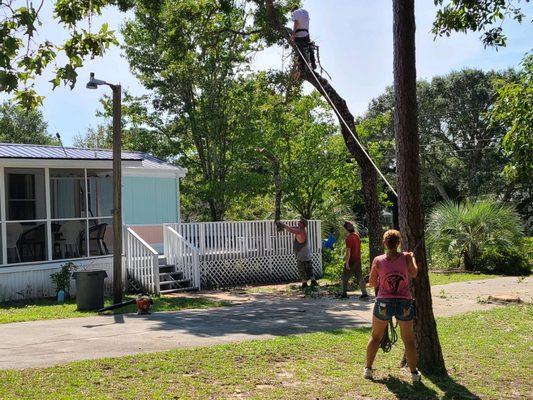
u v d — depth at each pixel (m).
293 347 8.58
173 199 20.97
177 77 24.83
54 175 17.53
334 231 24.75
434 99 47.66
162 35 24.14
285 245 19.97
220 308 13.16
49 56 6.22
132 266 16.56
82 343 9.00
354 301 14.16
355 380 7.06
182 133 26.69
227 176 24.62
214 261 18.23
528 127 9.64
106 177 18.73
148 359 7.74
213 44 18.88
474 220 21.92
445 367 7.66
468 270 21.56
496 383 7.09
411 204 7.63
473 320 11.15
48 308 13.33
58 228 16.62
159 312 12.59
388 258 7.04
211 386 6.64
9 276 14.79
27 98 6.87
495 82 11.43
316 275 20.30
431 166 47.41
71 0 6.87
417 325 7.53
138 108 26.31
